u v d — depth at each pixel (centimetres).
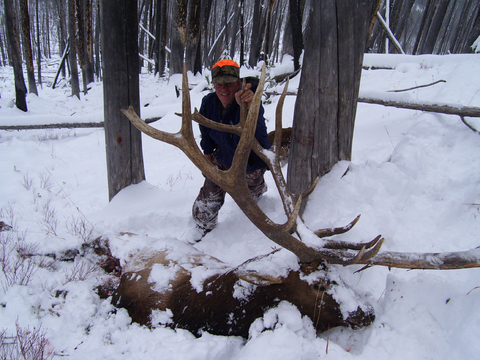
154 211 390
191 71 1409
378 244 189
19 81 1270
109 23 396
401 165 354
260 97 184
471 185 309
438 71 713
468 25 2356
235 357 211
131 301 255
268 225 210
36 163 673
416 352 191
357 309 212
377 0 1073
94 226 356
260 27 1445
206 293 242
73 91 1705
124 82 415
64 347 222
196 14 1346
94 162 681
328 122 320
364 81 816
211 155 348
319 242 223
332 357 196
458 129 389
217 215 350
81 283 279
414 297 217
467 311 198
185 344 211
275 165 260
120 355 212
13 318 238
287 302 225
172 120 929
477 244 259
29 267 290
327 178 329
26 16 1542
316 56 309
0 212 434
